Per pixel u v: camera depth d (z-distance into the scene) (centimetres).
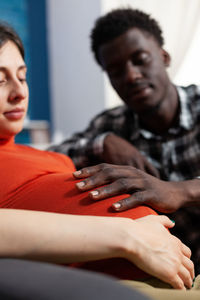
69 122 279
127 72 106
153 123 114
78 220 43
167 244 47
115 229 44
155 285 46
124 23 107
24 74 65
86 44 256
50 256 41
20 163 62
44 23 286
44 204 54
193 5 208
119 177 58
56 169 69
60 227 42
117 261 45
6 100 62
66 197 54
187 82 208
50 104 291
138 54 106
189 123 113
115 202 53
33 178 60
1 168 59
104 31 109
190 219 104
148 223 49
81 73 264
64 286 26
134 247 43
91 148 104
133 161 93
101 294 25
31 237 40
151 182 61
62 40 277
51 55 288
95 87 253
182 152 114
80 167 113
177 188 65
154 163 117
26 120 249
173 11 213
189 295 36
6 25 65
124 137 122
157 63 109
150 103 109
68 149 116
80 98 267
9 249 40
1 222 40
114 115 127
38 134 229
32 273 29
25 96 64
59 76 283
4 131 65
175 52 212
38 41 283
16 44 64
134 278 46
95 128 128
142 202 55
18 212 42
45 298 24
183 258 50
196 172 114
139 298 26
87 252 42
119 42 106
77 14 261
